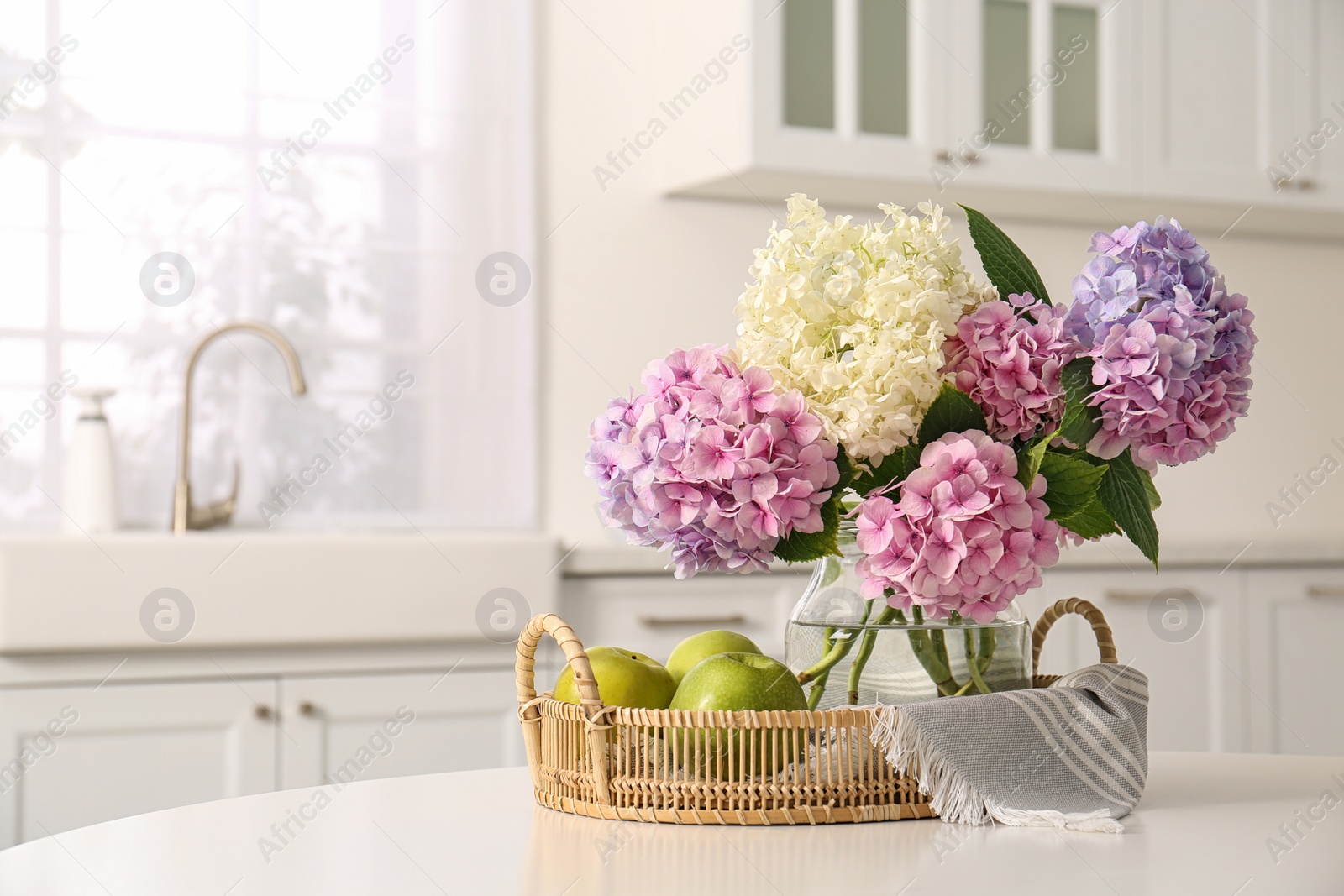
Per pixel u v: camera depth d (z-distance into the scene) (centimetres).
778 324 99
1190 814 95
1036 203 308
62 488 267
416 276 292
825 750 92
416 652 236
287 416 282
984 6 283
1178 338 94
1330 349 367
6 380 264
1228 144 306
